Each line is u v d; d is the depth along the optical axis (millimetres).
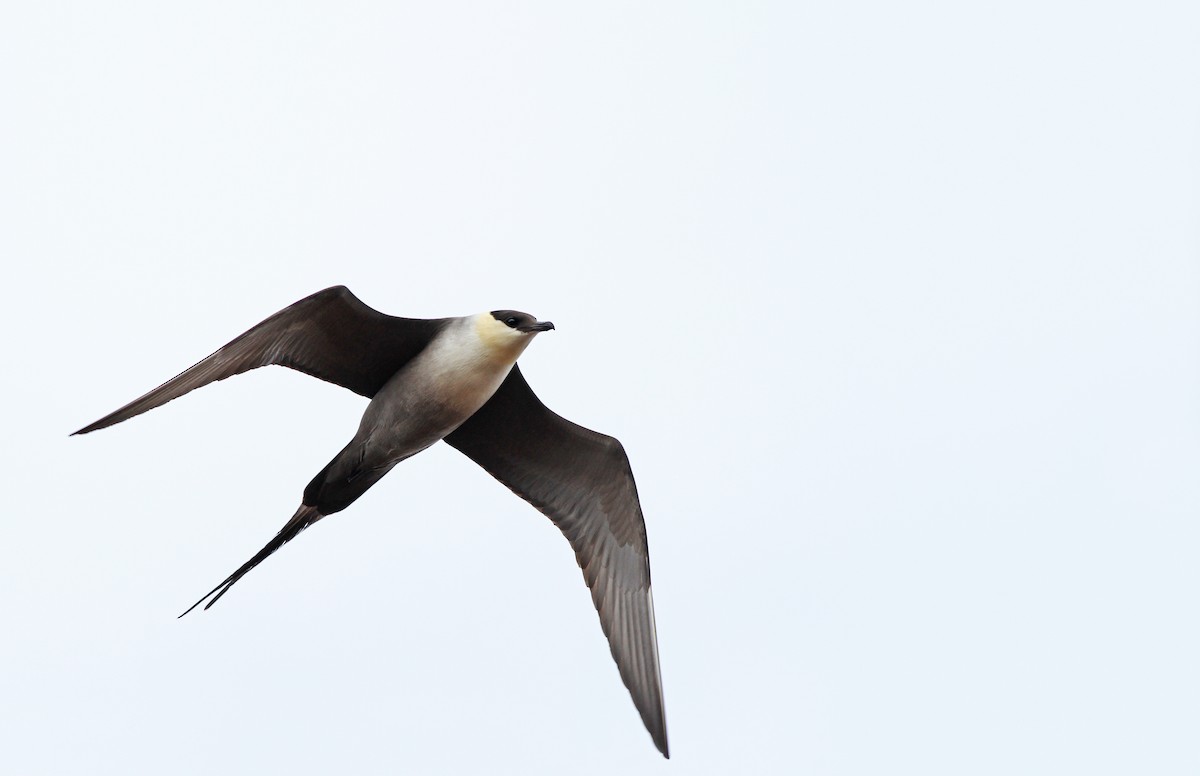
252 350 13219
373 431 13891
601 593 15406
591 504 15555
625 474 15211
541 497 15734
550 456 15484
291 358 13633
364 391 14188
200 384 12914
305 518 14180
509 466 15688
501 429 15352
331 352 13773
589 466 15375
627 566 15328
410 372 13812
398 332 13758
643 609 15117
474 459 15695
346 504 14242
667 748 14430
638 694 14852
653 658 14922
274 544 13984
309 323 13344
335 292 13070
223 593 13742
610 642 15211
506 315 13766
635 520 15297
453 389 13812
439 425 14062
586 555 15555
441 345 13773
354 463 13984
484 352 13719
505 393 14984
